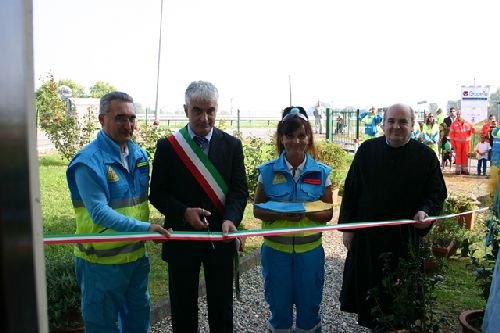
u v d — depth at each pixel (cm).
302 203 346
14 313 60
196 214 299
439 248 623
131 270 296
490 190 390
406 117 353
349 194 392
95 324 290
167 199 310
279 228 329
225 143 324
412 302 331
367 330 433
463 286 532
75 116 1412
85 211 288
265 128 3303
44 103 1391
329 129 2202
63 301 366
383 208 365
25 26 61
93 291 287
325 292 525
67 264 392
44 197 958
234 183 326
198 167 312
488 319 299
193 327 327
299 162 356
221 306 323
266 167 364
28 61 62
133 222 271
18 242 60
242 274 574
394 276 354
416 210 367
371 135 1939
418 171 362
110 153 282
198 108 305
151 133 1125
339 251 687
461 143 1587
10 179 58
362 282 378
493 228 380
